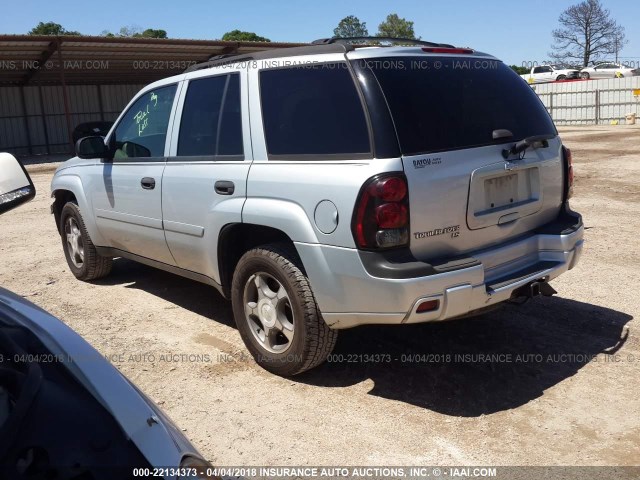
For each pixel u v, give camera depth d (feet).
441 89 12.30
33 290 20.30
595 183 37.81
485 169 12.14
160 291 19.74
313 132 12.29
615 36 162.09
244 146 13.57
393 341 15.17
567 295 18.03
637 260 21.29
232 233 14.16
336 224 11.55
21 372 6.64
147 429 6.26
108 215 18.30
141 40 74.54
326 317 12.19
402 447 10.98
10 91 94.02
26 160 85.81
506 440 11.10
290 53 13.21
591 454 10.65
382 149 11.25
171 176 15.42
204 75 15.12
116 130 18.15
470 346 14.83
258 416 12.10
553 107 102.83
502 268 12.82
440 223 11.61
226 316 17.35
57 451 5.77
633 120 90.89
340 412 12.16
